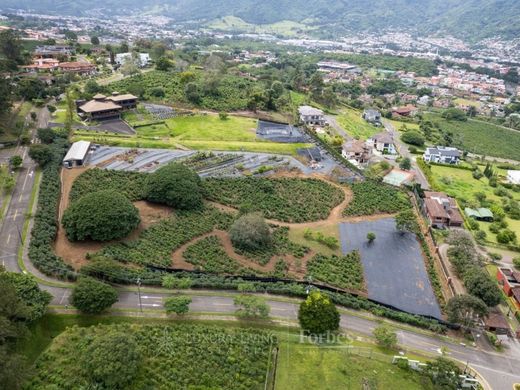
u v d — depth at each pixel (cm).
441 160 16612
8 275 6756
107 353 5622
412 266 9450
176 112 16738
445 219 11344
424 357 6944
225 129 15775
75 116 15225
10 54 19788
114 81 19412
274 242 9606
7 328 5541
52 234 8756
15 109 15025
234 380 5981
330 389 6072
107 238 8612
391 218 11462
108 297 6769
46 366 5812
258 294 7950
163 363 6012
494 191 14112
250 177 12144
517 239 11200
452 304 7562
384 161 15325
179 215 10006
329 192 12144
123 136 14088
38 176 11150
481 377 6700
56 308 7006
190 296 7656
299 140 15575
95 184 10762
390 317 7750
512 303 8688
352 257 9488
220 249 9044
